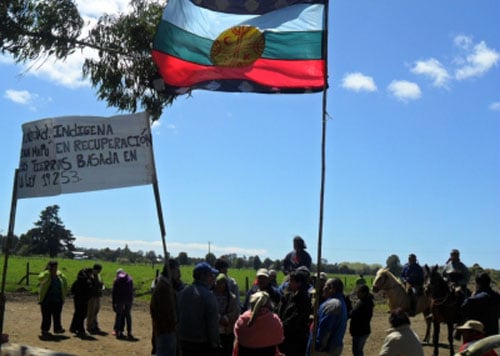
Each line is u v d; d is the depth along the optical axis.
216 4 7.09
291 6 7.14
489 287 10.05
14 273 41.28
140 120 6.11
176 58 7.10
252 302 6.62
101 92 9.82
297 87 7.14
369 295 9.82
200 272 6.80
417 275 14.78
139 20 9.71
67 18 9.37
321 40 7.08
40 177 6.05
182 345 6.65
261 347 6.47
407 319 6.75
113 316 19.55
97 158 6.04
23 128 6.16
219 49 7.14
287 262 10.69
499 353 11.17
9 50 9.32
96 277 15.02
